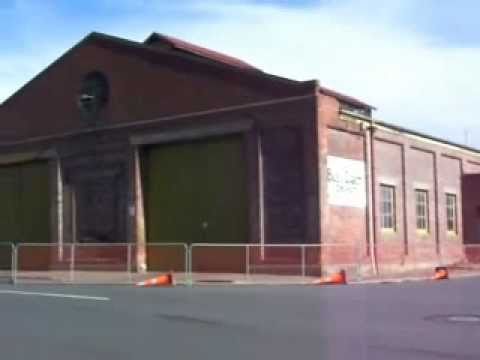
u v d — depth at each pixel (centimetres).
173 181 2992
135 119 3105
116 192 3162
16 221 3616
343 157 2712
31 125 3553
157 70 3045
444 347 1005
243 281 2369
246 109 2730
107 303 1620
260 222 2664
